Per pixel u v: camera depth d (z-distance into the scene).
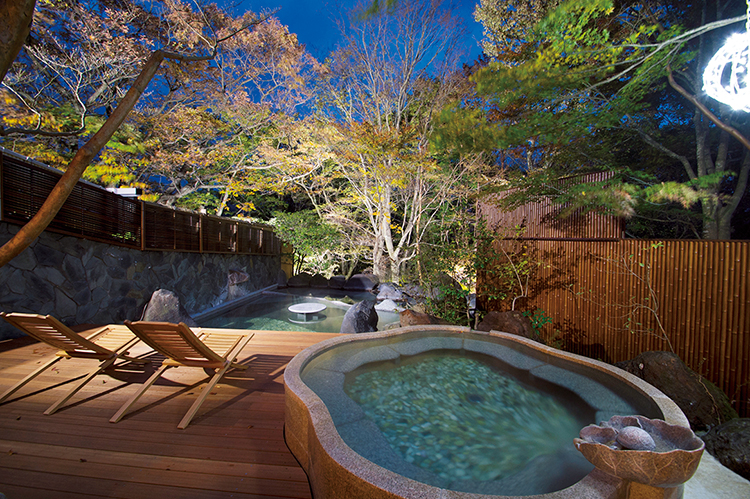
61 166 7.68
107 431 2.33
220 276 9.41
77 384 3.03
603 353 4.46
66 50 7.88
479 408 2.56
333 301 10.00
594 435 1.51
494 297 5.57
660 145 5.64
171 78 10.50
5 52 1.21
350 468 1.39
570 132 4.68
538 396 2.76
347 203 13.84
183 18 9.45
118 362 3.53
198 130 10.48
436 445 2.09
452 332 3.87
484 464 1.91
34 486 1.79
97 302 5.29
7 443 2.16
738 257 3.27
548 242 5.13
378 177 11.36
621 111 4.65
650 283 3.96
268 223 13.38
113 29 8.48
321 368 2.92
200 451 2.13
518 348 3.45
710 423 2.86
